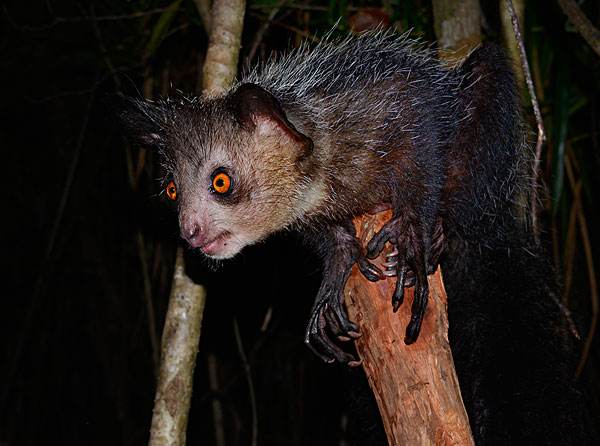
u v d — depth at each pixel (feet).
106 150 3.97
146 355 4.30
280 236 3.21
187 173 2.30
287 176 2.31
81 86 3.78
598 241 3.23
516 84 2.59
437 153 2.35
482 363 2.66
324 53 2.53
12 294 4.34
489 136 2.53
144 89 3.38
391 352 1.94
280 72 2.52
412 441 1.87
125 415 4.31
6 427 4.29
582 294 3.10
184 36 3.38
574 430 2.63
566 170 3.01
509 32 2.66
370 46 2.54
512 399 2.62
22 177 4.16
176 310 2.53
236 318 3.59
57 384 4.40
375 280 2.03
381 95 2.39
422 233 2.24
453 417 1.87
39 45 3.55
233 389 4.15
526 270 2.67
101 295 4.33
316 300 2.33
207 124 2.31
